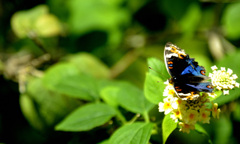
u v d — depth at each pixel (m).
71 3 1.12
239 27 1.09
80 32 1.12
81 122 0.94
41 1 1.12
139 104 0.94
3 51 1.11
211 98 0.91
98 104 0.95
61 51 1.12
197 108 0.90
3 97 1.07
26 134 1.07
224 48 1.12
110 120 0.95
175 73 0.91
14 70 1.06
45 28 1.07
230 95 0.92
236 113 1.03
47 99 1.02
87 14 1.12
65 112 1.02
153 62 0.93
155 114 1.05
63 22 1.12
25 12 1.07
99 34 1.12
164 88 0.92
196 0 1.12
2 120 1.06
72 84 0.99
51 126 1.02
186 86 0.90
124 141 0.90
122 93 0.95
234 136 1.04
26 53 1.09
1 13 1.11
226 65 0.98
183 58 0.92
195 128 0.92
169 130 0.90
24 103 1.02
